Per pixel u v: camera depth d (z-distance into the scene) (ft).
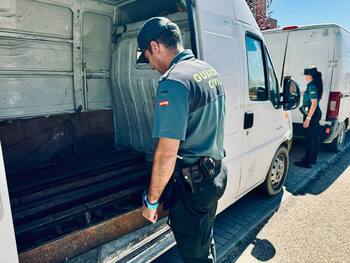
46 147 9.21
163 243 6.46
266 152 10.39
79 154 9.98
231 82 7.70
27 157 8.83
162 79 4.83
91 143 10.28
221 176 5.84
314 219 10.76
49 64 8.95
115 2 8.96
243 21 8.41
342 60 16.20
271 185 11.98
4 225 3.80
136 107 9.82
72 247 5.24
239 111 8.20
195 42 6.57
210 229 5.94
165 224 6.61
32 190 7.21
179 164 5.50
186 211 5.56
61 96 9.52
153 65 5.52
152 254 6.16
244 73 8.30
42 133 9.07
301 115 17.26
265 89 9.74
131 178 8.05
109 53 10.11
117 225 5.91
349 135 25.32
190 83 4.81
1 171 3.72
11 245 3.90
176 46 5.22
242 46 8.21
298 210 11.42
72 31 8.98
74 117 9.75
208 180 5.48
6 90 8.34
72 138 9.77
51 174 8.14
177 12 7.73
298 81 17.13
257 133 9.46
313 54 16.43
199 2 6.68
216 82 5.45
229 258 8.60
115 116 10.83
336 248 9.08
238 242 9.31
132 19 9.14
